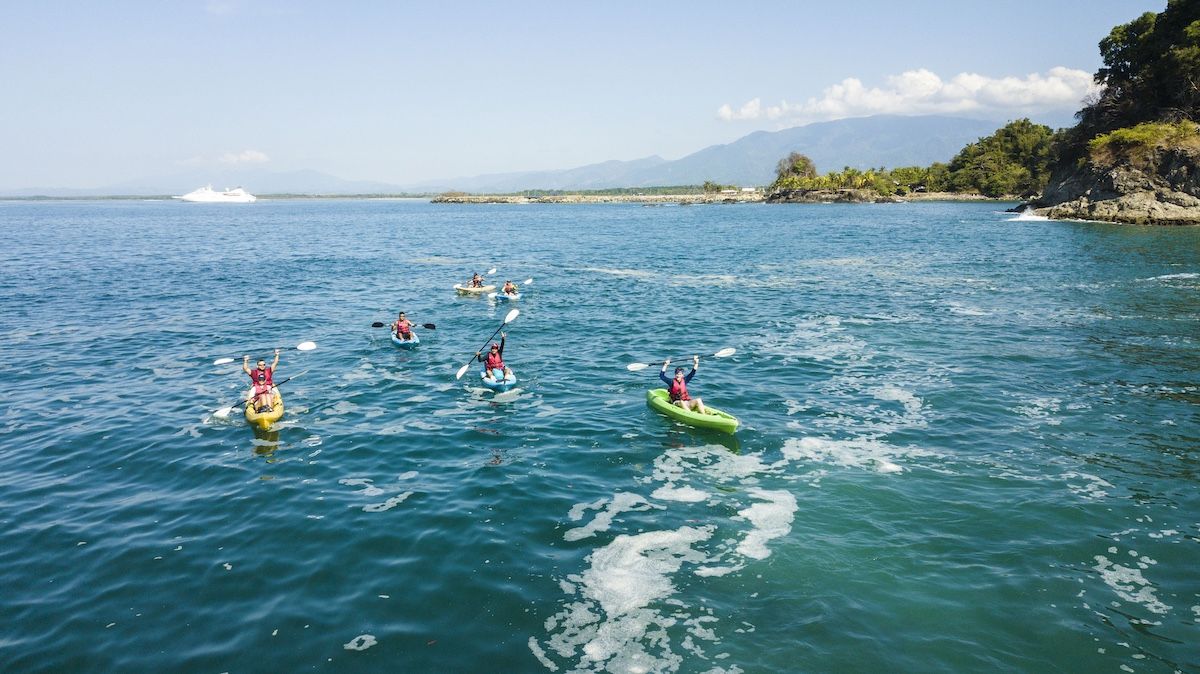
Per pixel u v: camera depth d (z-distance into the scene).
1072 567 11.16
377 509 13.18
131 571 11.05
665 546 11.93
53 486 14.30
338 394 20.47
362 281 45.94
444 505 13.34
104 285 43.41
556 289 41.34
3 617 9.84
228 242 79.94
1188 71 83.69
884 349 25.23
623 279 45.53
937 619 9.89
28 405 19.61
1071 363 22.83
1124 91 94.75
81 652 9.11
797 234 82.88
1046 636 9.51
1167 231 68.44
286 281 45.84
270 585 10.67
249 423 17.95
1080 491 13.82
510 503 13.45
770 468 15.11
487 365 21.55
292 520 12.73
